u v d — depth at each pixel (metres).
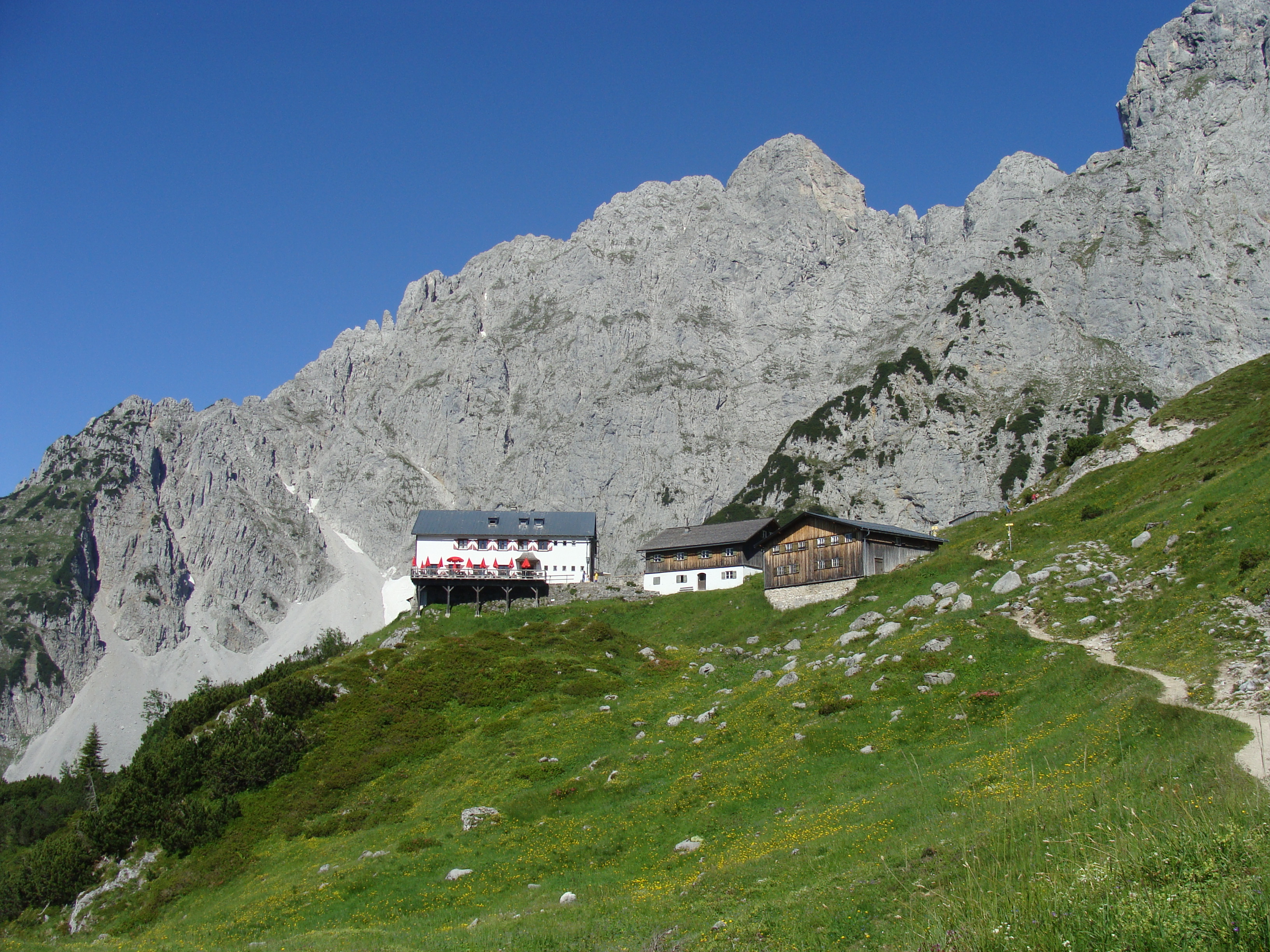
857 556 93.06
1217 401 97.38
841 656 63.28
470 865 46.09
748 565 112.06
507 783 56.47
